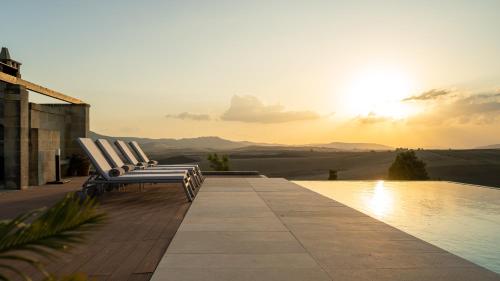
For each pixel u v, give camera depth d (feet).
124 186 29.71
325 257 11.22
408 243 12.78
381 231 14.53
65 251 4.26
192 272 9.89
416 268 10.25
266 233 14.16
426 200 31.45
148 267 10.50
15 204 21.54
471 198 32.50
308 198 23.15
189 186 24.66
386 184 44.09
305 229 14.83
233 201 22.02
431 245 12.53
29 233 4.05
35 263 4.19
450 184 43.83
